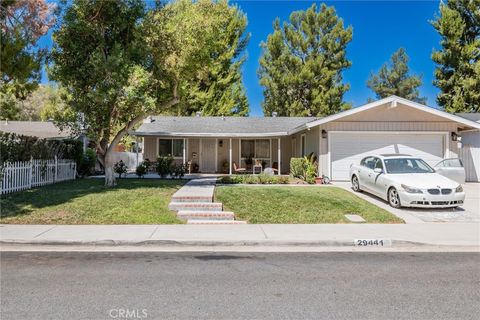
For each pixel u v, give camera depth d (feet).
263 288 17.04
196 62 45.88
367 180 44.57
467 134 68.23
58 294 16.07
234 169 81.35
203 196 38.47
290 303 15.17
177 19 44.75
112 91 41.29
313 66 125.39
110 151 49.16
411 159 43.16
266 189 45.42
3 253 23.59
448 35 109.19
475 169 64.69
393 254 23.91
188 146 86.74
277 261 21.98
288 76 127.44
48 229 28.73
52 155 54.75
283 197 40.42
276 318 13.70
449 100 110.11
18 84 35.47
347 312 14.26
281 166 88.12
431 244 25.85
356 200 40.78
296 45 131.03
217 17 47.16
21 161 45.75
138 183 53.01
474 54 107.65
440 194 36.32
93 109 46.70
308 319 13.62
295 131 69.31
